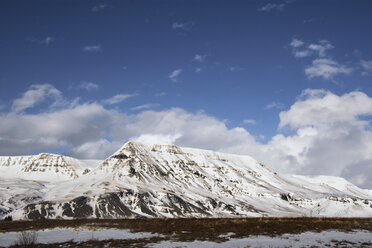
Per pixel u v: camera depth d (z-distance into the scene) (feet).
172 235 155.02
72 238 153.69
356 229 172.76
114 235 160.97
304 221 207.00
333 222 198.49
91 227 199.00
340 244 130.62
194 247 125.18
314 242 135.03
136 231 172.76
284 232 160.25
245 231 162.50
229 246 126.72
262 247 124.47
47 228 202.18
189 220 227.61
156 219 247.70
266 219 231.71
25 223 234.79
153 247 126.21
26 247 129.80
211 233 158.51
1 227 212.02
